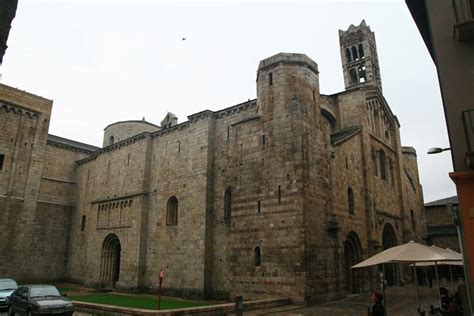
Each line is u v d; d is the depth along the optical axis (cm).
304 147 2520
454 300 1588
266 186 2594
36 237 4594
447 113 1376
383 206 3734
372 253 3198
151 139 4056
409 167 5153
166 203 3638
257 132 2769
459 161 1314
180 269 3278
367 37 4631
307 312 1995
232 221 2744
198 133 3500
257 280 2467
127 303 2702
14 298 2177
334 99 3769
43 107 4731
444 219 5462
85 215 4769
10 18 1129
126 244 3862
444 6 1498
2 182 4222
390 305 2373
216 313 1983
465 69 1398
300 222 2350
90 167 4931
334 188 2845
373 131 3931
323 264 2458
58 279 4728
